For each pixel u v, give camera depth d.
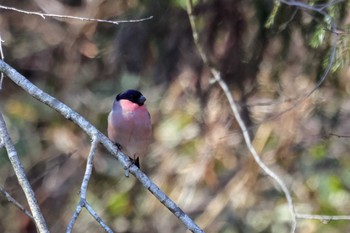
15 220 14.56
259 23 11.20
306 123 12.33
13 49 14.64
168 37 12.32
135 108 8.71
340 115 12.42
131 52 12.79
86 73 14.55
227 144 12.33
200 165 12.76
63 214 14.82
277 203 13.22
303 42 10.50
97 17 13.41
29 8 14.38
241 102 11.78
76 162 15.04
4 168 14.43
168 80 12.78
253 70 11.50
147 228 13.99
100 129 14.52
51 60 14.61
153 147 13.53
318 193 13.13
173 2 11.44
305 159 13.16
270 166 13.02
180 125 13.23
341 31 8.82
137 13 12.36
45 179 14.99
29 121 14.98
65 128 15.02
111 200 14.20
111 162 14.87
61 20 13.30
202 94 12.27
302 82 11.62
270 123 12.10
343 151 13.25
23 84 7.22
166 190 13.24
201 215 13.05
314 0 9.33
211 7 11.43
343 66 8.78
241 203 12.98
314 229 12.83
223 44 11.54
